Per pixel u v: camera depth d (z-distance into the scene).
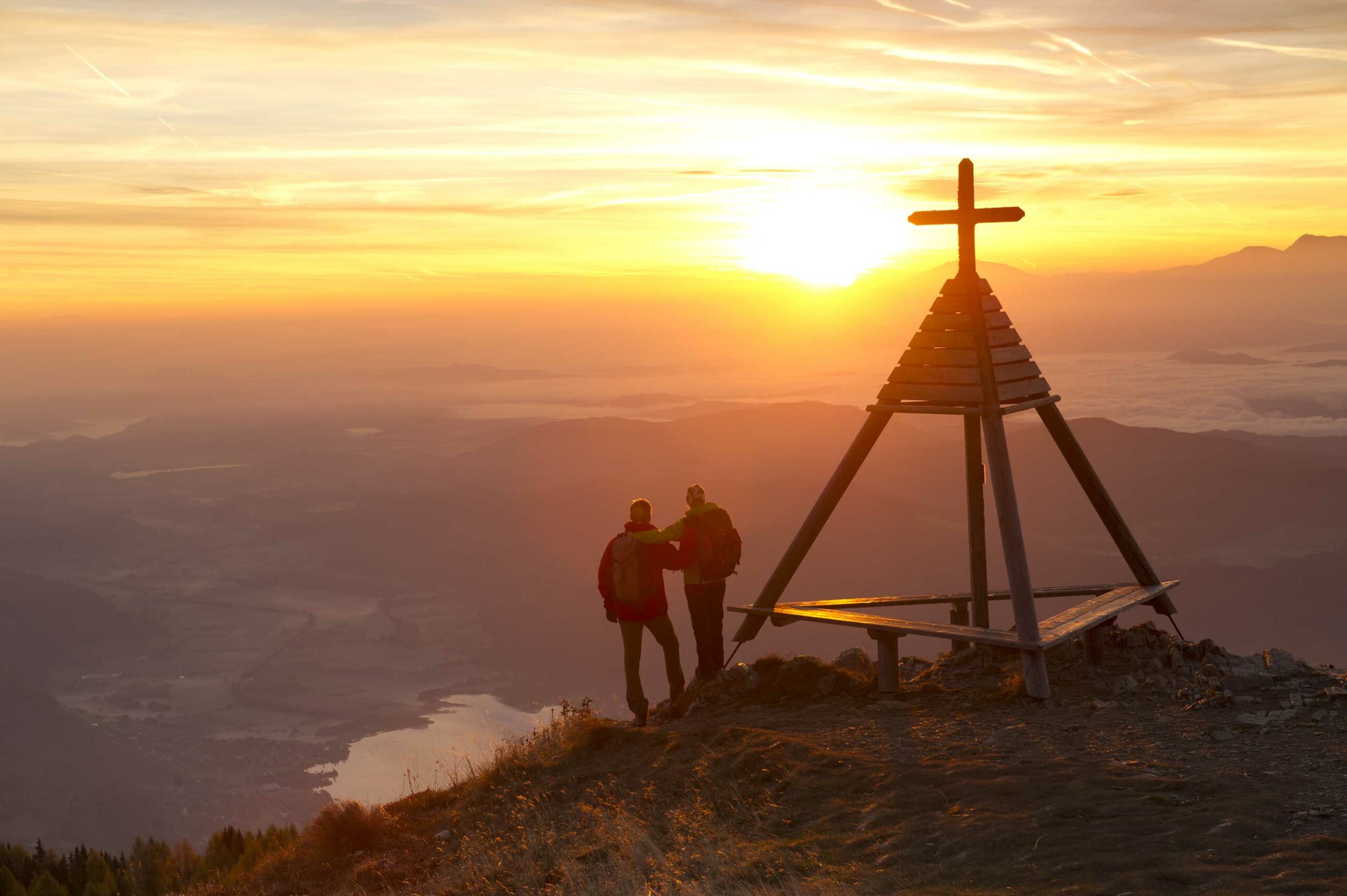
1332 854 4.54
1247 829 5.00
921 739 7.52
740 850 6.12
